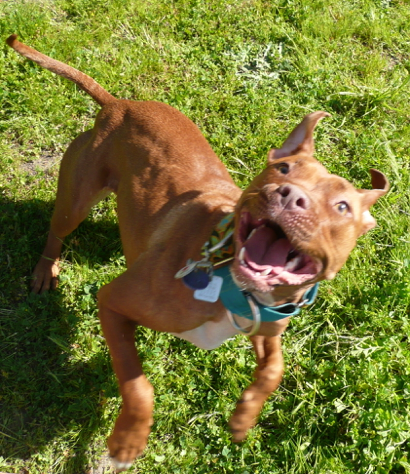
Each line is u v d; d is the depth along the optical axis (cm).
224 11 153
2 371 91
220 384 96
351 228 68
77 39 136
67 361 94
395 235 117
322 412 93
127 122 93
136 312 73
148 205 84
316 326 104
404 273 111
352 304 108
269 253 66
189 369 96
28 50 99
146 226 83
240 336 101
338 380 97
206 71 140
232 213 70
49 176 116
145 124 92
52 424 88
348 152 134
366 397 94
